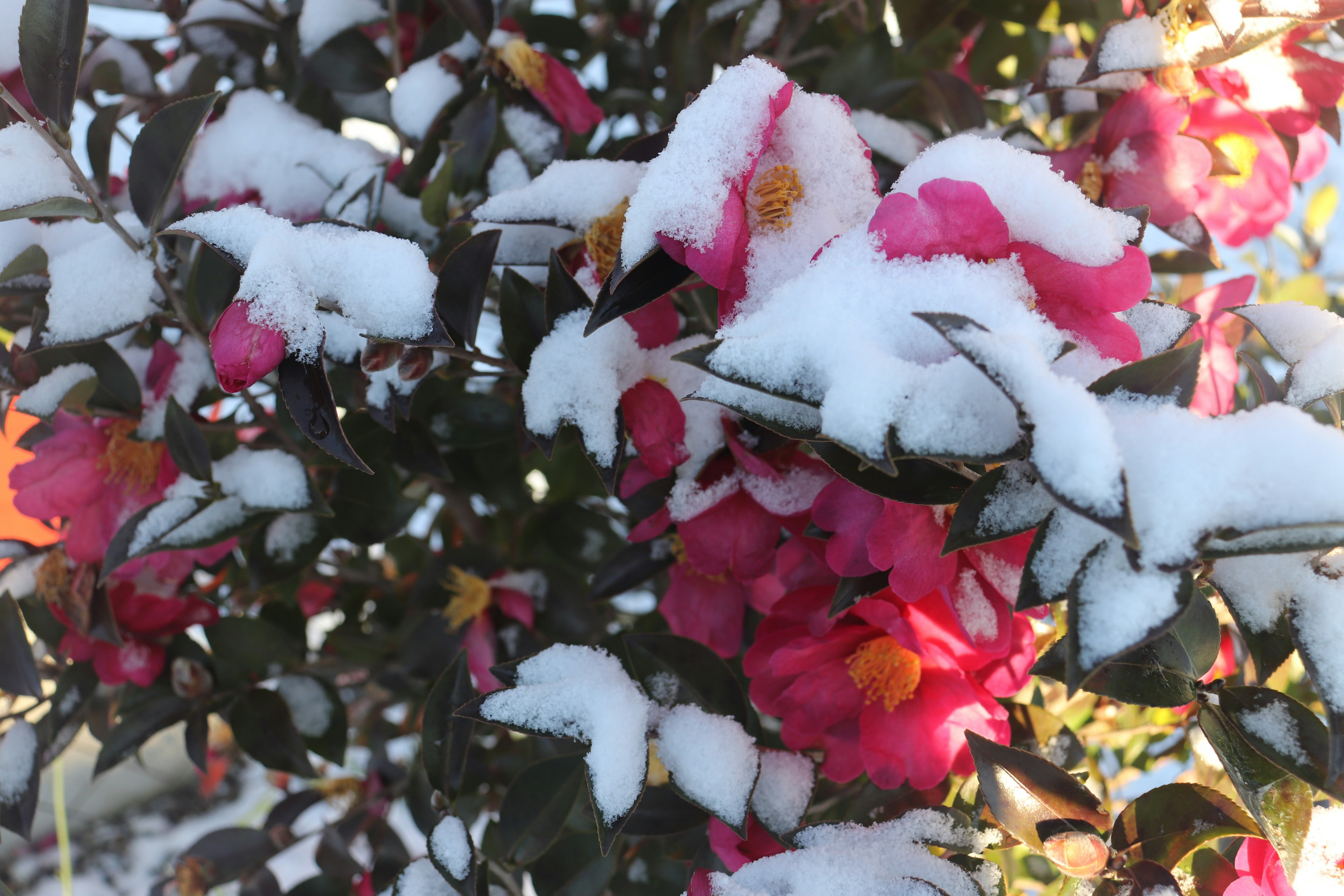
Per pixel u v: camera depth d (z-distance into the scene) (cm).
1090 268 52
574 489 83
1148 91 65
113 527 69
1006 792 58
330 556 97
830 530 58
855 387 50
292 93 83
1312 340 57
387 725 98
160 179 62
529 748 79
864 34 75
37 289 66
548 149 73
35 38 58
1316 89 63
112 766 75
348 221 66
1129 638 50
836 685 62
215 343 54
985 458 50
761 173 56
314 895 80
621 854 74
